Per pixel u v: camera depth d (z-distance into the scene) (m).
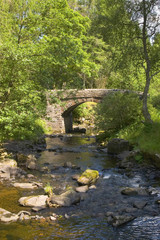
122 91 23.50
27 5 11.59
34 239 4.47
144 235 4.65
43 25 12.09
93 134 23.64
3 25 11.66
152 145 10.66
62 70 11.74
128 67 14.76
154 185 7.65
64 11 15.80
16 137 14.15
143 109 13.76
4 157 10.51
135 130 14.55
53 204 5.97
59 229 4.85
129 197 6.62
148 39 14.30
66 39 11.58
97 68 25.55
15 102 10.02
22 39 11.73
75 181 8.07
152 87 25.50
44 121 24.50
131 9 13.32
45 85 11.16
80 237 4.57
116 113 15.91
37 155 12.18
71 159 11.60
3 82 10.26
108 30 14.09
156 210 5.69
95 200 6.41
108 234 4.69
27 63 9.68
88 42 34.78
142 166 9.77
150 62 14.38
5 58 9.68
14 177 8.30
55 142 17.70
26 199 6.11
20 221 5.14
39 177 8.46
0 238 4.46
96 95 24.86
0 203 6.05
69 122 27.98
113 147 12.88
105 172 9.34
